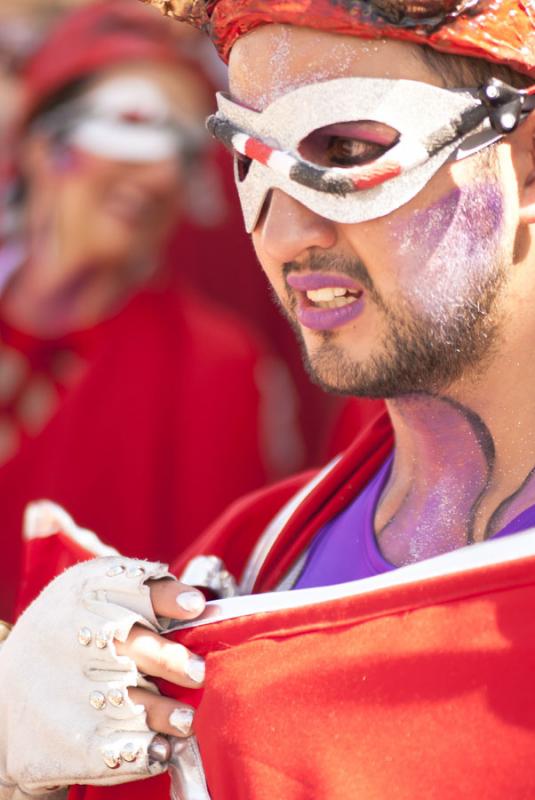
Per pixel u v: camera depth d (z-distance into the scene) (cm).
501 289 215
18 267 494
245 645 223
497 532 223
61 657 233
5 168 504
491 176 213
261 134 217
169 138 482
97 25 485
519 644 201
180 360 479
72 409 471
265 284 561
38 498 465
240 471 474
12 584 458
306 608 219
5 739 240
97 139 477
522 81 213
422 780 201
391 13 206
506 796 196
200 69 490
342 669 212
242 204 225
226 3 218
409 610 210
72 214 482
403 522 235
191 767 225
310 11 209
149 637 230
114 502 464
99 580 235
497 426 223
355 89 210
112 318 483
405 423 232
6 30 540
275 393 541
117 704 226
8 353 487
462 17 207
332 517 256
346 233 213
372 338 215
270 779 212
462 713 202
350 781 206
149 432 470
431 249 212
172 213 493
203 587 254
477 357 218
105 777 227
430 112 209
